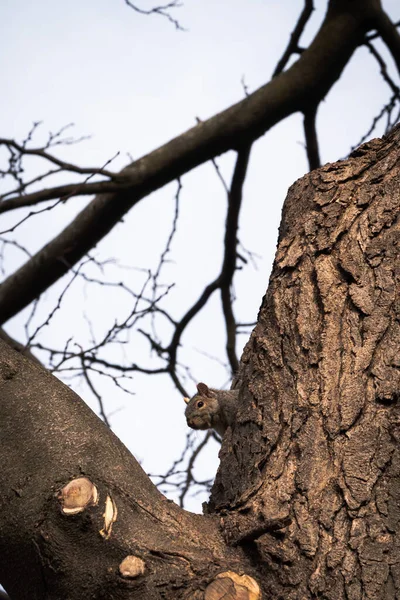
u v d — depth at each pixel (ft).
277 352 17.75
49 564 13.15
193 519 14.28
